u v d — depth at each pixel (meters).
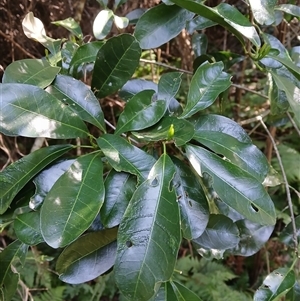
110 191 0.32
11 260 0.35
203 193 0.34
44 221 0.28
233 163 0.33
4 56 0.77
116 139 0.33
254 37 0.35
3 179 0.32
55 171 0.33
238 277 1.01
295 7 0.43
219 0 0.60
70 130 0.32
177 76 0.38
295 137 1.08
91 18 0.75
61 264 0.35
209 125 0.38
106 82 0.40
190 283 0.94
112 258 0.36
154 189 0.29
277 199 1.00
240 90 0.89
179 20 0.42
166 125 0.34
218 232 0.40
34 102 0.31
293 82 0.42
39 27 0.41
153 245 0.28
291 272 0.40
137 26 0.41
